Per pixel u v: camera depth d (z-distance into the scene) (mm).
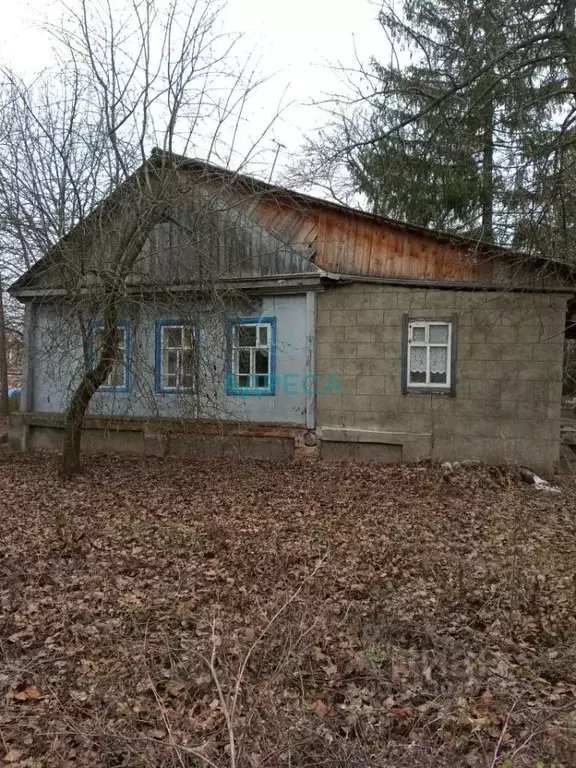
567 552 6066
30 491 9414
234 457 11477
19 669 3812
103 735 3025
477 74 9812
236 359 11453
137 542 6750
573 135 9430
